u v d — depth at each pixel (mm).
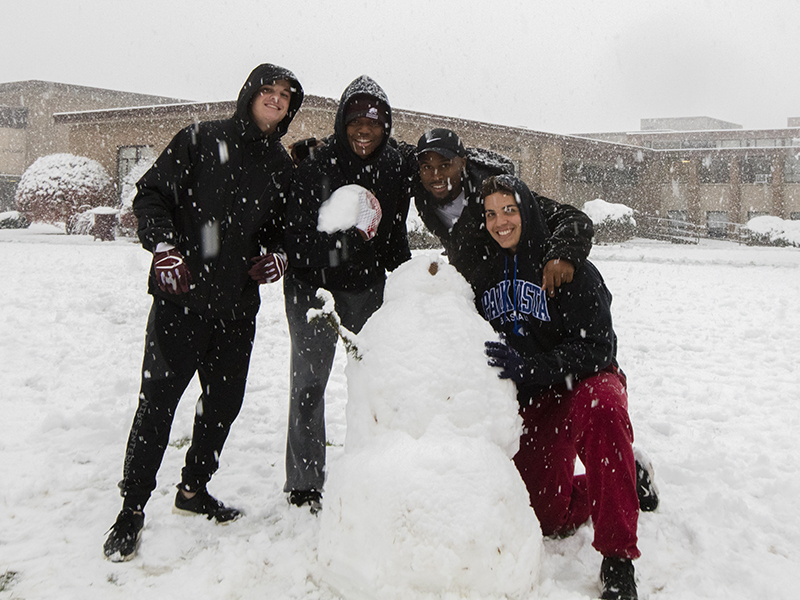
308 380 3102
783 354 6730
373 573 2045
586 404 2396
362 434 2311
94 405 4453
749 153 37250
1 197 42406
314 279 3148
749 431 4312
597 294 2570
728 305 10133
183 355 2713
